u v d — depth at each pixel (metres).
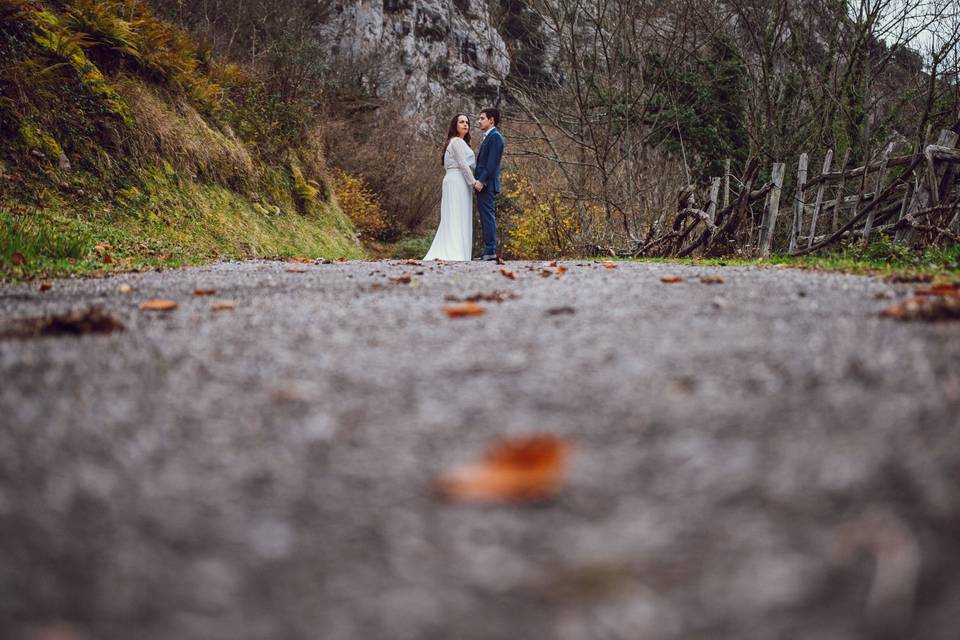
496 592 0.93
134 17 12.05
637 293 3.70
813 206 8.59
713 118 15.94
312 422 1.62
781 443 1.36
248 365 2.17
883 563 0.93
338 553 1.04
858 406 1.54
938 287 3.30
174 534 1.09
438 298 3.71
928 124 10.40
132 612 0.89
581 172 15.23
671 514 1.11
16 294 4.38
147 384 1.97
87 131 9.81
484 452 1.40
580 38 15.87
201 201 11.41
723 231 9.33
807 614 0.85
